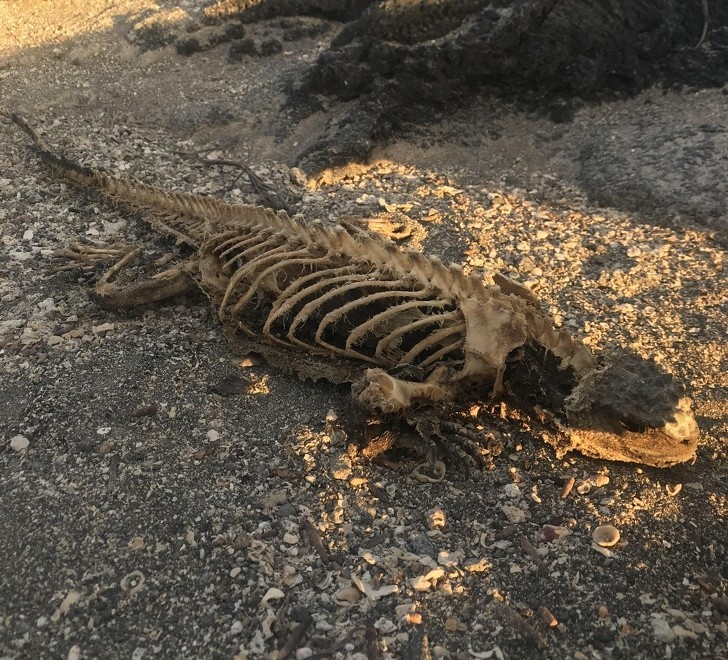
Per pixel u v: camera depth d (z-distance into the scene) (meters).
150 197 0.76
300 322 0.54
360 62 0.98
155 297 0.63
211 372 0.56
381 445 0.48
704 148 0.81
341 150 0.90
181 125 1.03
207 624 0.38
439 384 0.50
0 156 0.91
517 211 0.80
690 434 0.42
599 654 0.36
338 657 0.36
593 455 0.46
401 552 0.42
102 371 0.56
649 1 0.90
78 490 0.45
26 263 0.70
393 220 0.75
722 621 0.37
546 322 0.48
